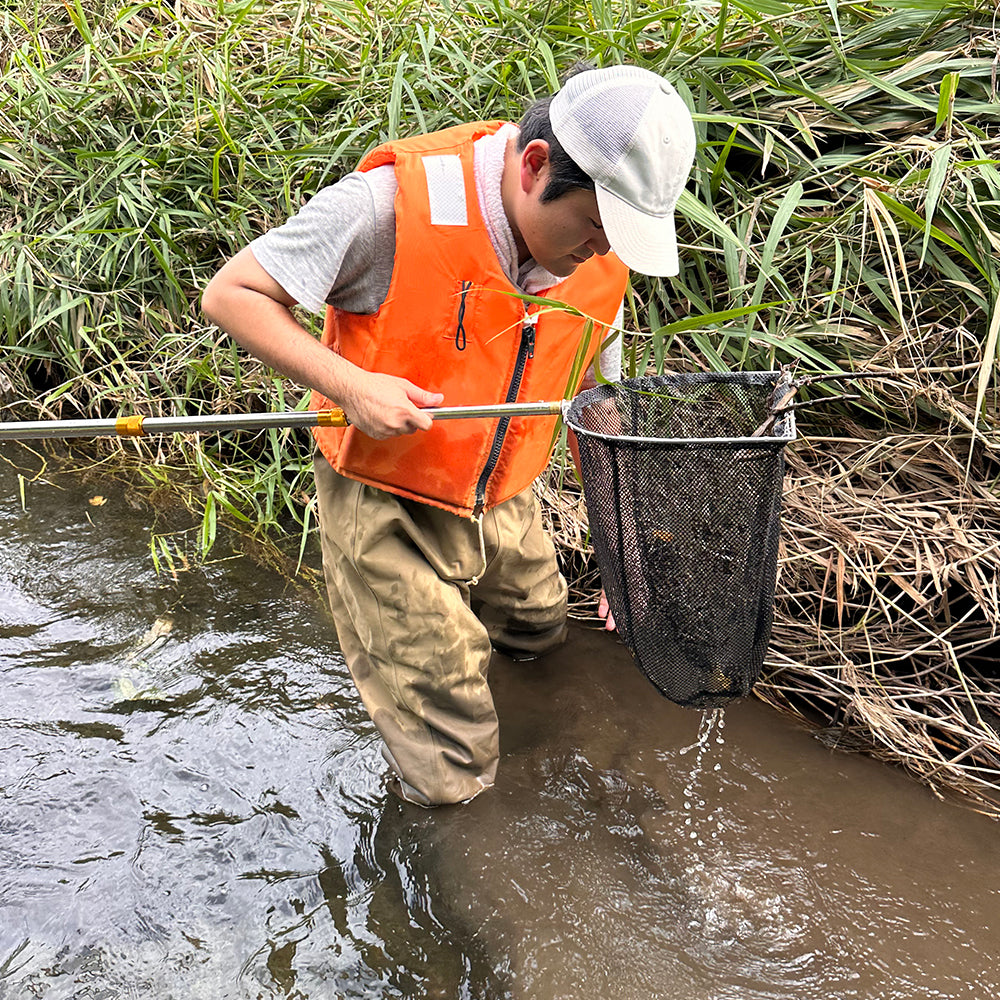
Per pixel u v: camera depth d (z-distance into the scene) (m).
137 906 1.95
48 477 3.56
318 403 3.26
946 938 1.93
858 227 2.79
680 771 2.34
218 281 1.79
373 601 2.07
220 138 3.70
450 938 1.91
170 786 2.24
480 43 3.47
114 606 2.84
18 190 4.11
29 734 2.36
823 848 2.13
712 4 3.04
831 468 2.80
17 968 1.83
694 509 1.75
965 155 2.72
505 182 1.78
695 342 2.85
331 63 3.83
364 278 1.81
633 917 1.96
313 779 2.27
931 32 2.87
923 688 2.49
